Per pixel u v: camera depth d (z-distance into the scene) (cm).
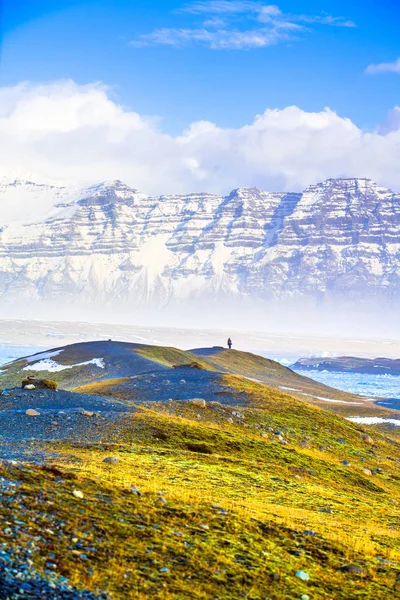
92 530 2158
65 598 1709
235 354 19238
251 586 2061
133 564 2003
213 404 6419
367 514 3481
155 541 2203
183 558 2136
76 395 5938
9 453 3319
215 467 3878
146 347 16312
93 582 1831
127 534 2200
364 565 2458
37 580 1744
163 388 8225
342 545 2623
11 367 15562
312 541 2597
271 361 19975
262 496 3347
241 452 4712
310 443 5872
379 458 6159
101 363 14362
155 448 4156
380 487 4797
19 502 2209
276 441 5512
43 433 4222
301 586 2142
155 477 3198
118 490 2647
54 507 2250
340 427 7006
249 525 2598
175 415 5734
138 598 1811
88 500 2423
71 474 2670
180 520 2461
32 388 6175
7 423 4406
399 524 3391
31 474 2544
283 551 2423
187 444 4581
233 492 3272
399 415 11906
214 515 2611
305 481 4256
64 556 1920
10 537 1931
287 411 7100
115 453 3734
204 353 18950
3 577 1708
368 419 11388
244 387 8338
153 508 2517
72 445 3825
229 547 2322
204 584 1995
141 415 5047
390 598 2188
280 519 2800
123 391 8150
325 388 17488
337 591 2181
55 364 14975
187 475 3459
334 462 5275
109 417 4925
